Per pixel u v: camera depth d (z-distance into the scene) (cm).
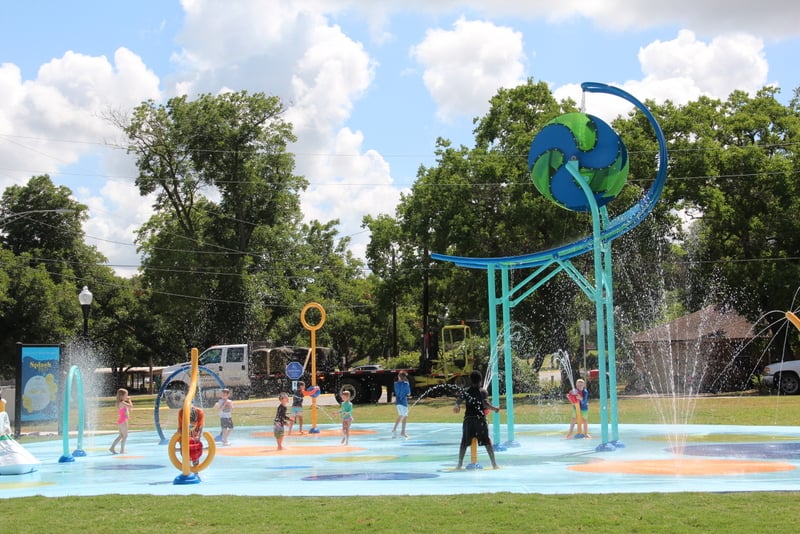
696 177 3616
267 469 1384
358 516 865
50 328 5484
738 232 3919
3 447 1380
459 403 1325
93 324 6600
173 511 923
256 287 5434
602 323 1551
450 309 5300
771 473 1170
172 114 5350
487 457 1480
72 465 1532
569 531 770
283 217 5731
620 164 1540
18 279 5422
